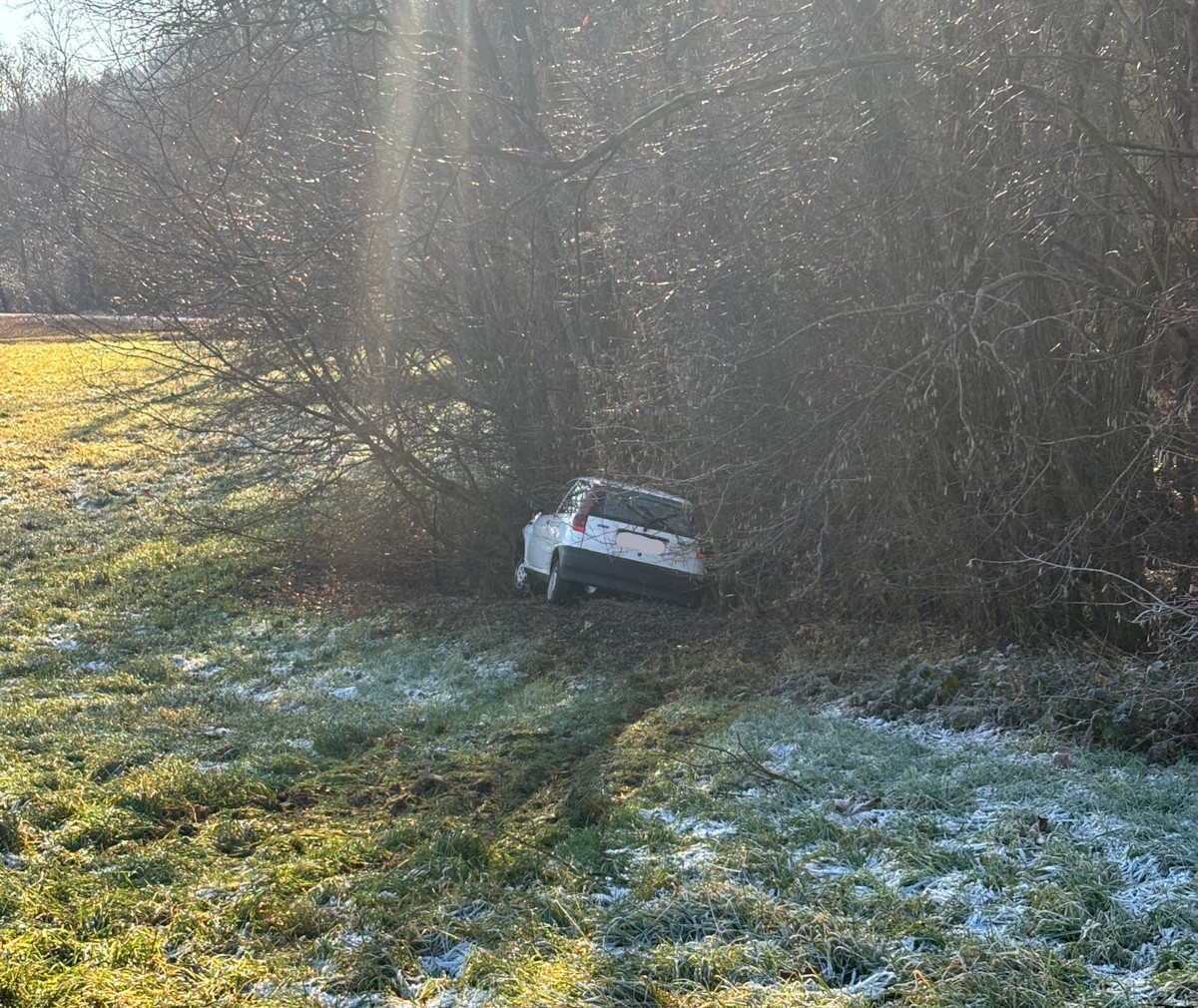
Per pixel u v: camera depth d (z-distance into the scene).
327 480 15.88
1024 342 9.02
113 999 4.60
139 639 13.22
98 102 13.84
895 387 9.73
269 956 5.02
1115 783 6.31
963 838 5.79
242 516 19.05
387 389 14.46
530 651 11.43
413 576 16.41
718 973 4.58
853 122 10.21
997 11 9.20
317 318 14.06
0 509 21.70
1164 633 7.89
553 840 6.27
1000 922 4.87
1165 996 4.23
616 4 13.95
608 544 13.09
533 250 14.00
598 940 4.96
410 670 11.39
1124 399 9.00
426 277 14.80
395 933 5.15
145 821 6.92
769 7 11.39
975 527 9.63
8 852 6.39
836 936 4.75
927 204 9.74
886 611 10.67
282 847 6.46
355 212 13.54
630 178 12.62
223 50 13.62
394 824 6.74
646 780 7.12
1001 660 8.64
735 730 8.05
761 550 10.73
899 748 7.31
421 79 13.55
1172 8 8.72
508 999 4.46
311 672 11.79
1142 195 8.54
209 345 14.24
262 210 14.25
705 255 11.31
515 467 15.24
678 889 5.30
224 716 9.90
